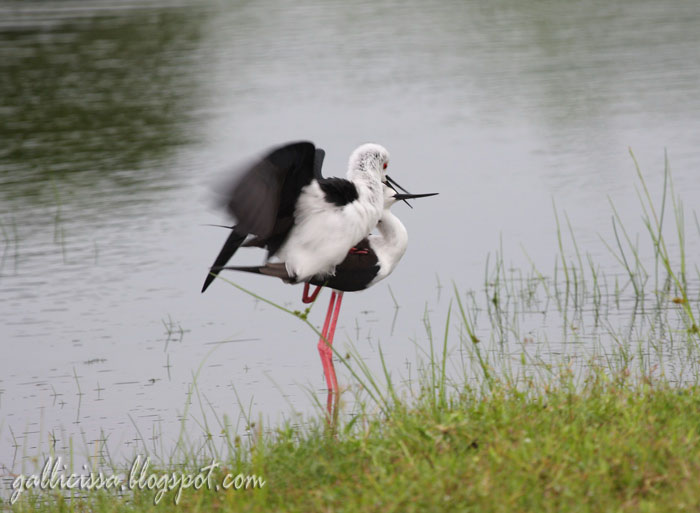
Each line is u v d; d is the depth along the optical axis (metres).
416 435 6.87
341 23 35.28
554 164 18.52
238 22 35.06
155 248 15.23
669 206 15.82
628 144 19.48
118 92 25.19
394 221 10.90
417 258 14.59
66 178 18.67
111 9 37.19
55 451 9.05
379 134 20.89
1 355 11.54
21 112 23.61
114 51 29.98
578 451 6.28
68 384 10.71
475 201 16.78
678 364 9.91
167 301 13.31
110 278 14.08
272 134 21.00
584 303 12.47
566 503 5.66
